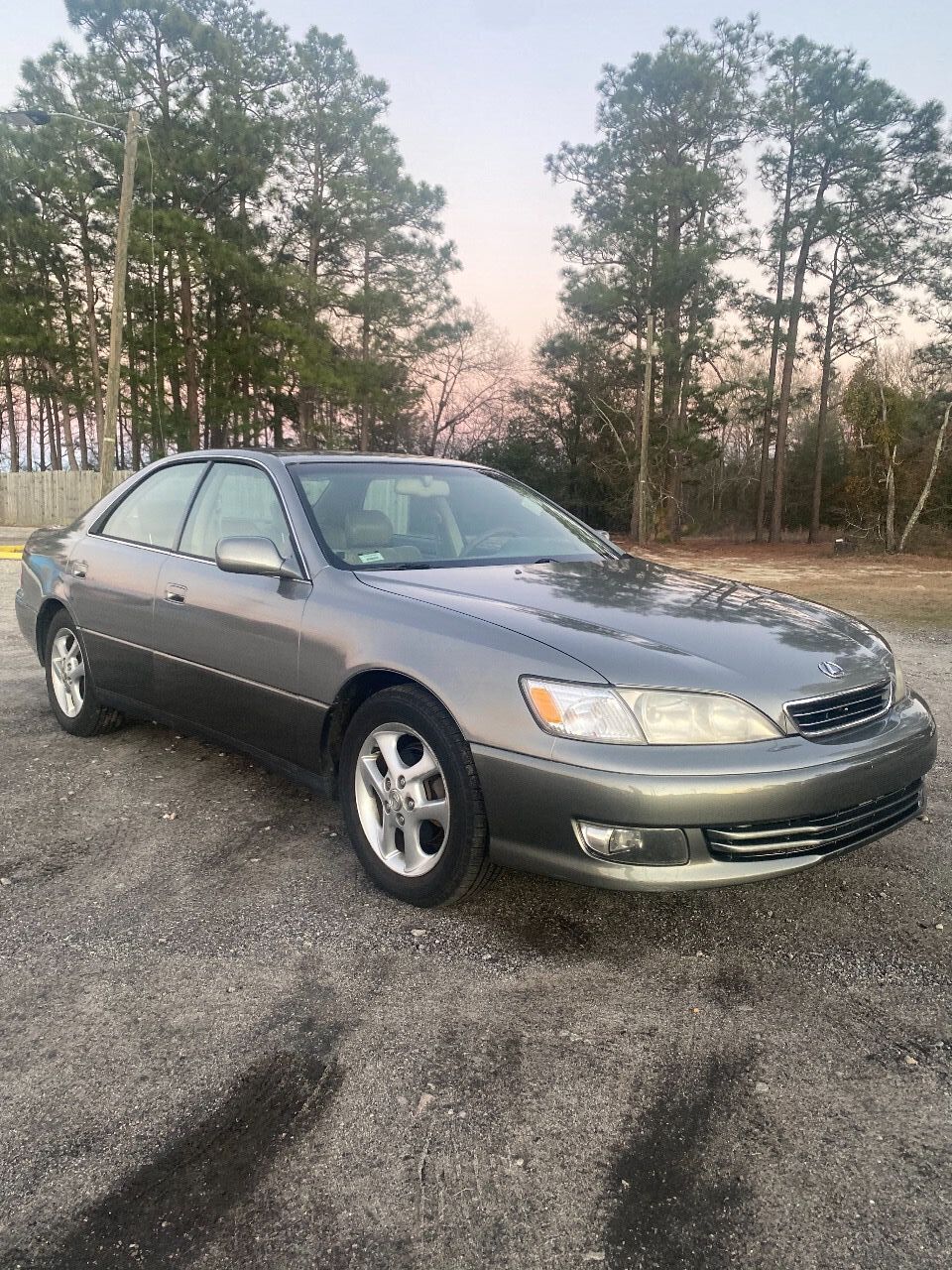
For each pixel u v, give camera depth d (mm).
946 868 3447
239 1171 1860
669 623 2967
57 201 31203
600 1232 1724
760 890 3238
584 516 43562
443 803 2857
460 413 46219
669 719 2557
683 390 34000
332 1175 1855
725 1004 2520
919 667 7547
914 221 32000
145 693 4207
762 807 2533
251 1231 1706
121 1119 2004
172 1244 1672
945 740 5184
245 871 3287
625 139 32000
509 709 2656
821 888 3264
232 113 27078
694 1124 2031
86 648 4555
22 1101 2055
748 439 45156
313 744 3316
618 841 2521
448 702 2766
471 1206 1780
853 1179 1872
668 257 30641
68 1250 1650
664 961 2738
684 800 2475
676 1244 1698
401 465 4219
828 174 32469
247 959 2688
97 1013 2404
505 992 2551
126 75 26844
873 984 2635
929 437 33938
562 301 33250
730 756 2545
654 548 32688
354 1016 2418
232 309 31641
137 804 3936
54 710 5000
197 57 27172
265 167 28641
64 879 3197
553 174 33125
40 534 5320
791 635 3027
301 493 3699
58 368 35281
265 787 4176
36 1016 2383
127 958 2680
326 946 2777
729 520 48344
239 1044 2285
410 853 2977
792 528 48562
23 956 2678
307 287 28766
